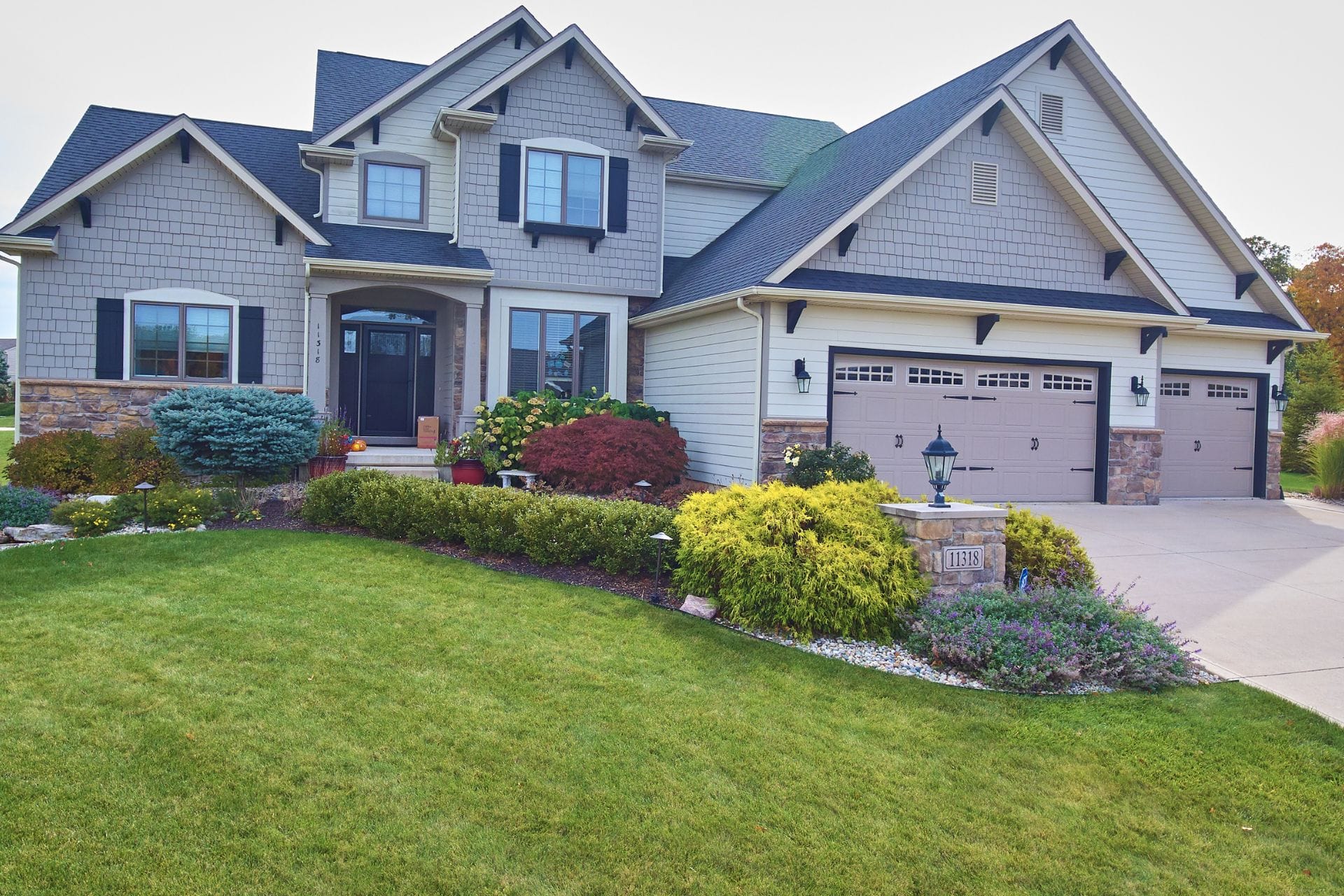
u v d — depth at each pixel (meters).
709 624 6.94
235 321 14.39
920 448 13.73
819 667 6.12
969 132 13.95
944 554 7.03
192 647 6.00
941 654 6.23
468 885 3.58
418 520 9.38
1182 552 10.64
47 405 13.64
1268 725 5.38
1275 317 16.53
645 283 16.53
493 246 15.60
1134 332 14.68
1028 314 13.52
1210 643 7.09
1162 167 16.22
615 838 3.96
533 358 15.91
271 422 11.78
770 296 12.41
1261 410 16.30
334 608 6.97
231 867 3.62
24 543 9.41
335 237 14.80
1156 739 5.16
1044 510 13.67
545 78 15.84
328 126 15.94
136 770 4.32
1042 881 3.81
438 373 16.97
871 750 4.91
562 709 5.25
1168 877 3.88
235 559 8.41
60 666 5.59
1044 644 6.12
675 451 12.99
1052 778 4.68
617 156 16.30
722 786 4.45
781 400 12.81
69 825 3.84
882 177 13.42
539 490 12.45
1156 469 14.83
